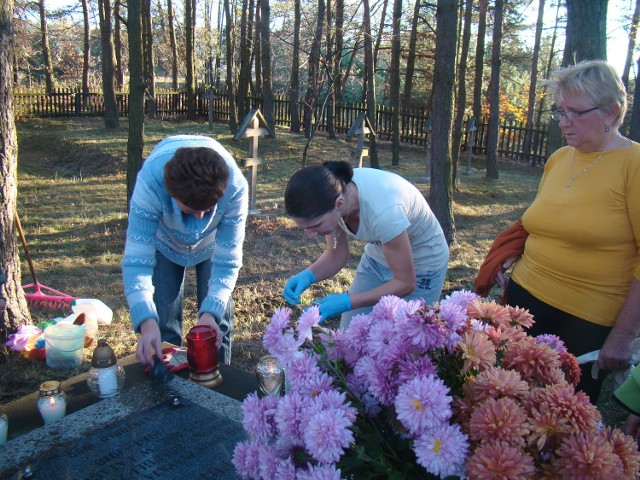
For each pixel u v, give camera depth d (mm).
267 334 1455
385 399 1284
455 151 10836
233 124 16125
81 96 18031
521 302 2512
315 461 1296
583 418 1150
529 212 2496
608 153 2205
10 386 3459
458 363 1312
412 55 16734
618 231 2191
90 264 5949
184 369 2678
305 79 22750
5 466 1923
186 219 2561
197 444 2070
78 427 2154
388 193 2266
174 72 23172
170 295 3010
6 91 3604
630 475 1151
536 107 27609
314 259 6453
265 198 9539
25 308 3938
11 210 3748
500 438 1119
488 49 22688
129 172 6852
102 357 2383
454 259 6859
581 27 5328
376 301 2258
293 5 19141
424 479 1258
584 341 2314
